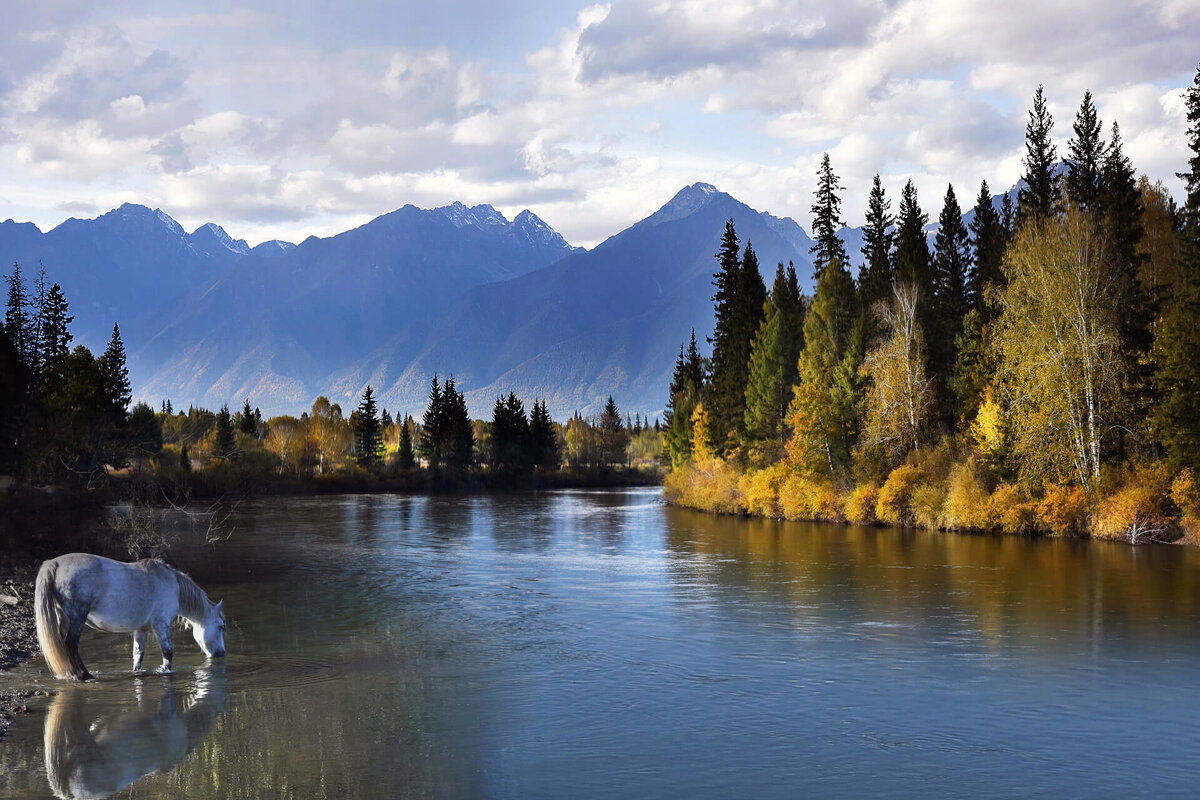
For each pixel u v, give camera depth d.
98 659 21.12
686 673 20.23
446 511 88.38
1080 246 51.88
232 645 23.22
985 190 80.75
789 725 16.12
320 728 15.66
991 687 18.95
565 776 13.38
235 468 123.75
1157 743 15.17
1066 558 42.84
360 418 176.00
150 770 13.32
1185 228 53.91
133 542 44.38
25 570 34.34
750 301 92.62
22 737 14.89
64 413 64.19
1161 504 50.28
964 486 58.00
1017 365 55.66
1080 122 68.69
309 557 45.75
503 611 28.88
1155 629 25.44
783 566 40.75
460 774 13.41
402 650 22.66
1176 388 49.16
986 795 12.77
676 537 56.56
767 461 78.94
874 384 68.88
